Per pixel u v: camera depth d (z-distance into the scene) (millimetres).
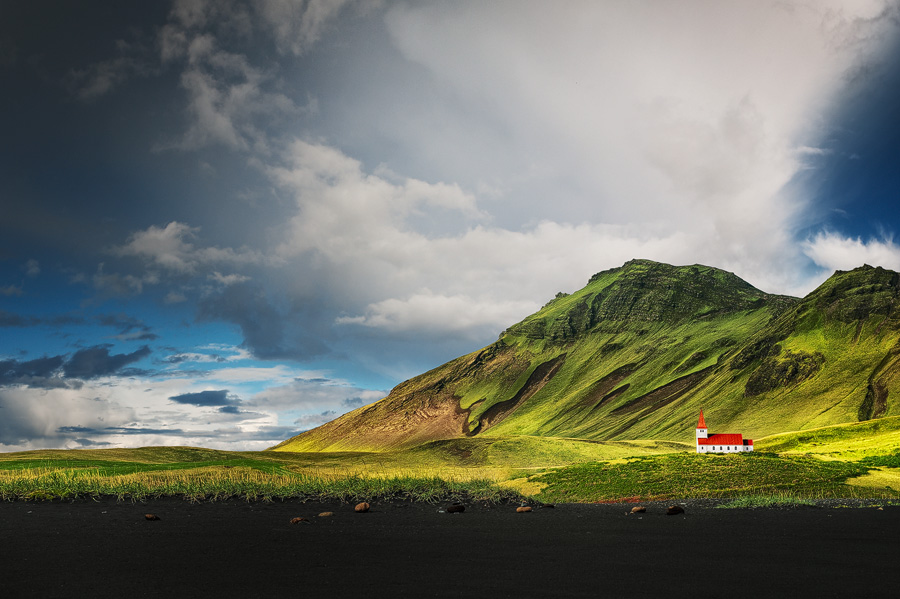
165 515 33062
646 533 27859
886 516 33812
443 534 27219
